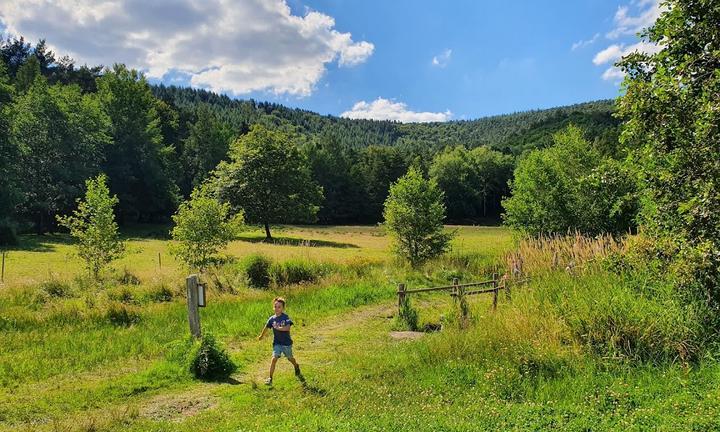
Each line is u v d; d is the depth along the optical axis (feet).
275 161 186.91
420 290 46.65
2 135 146.51
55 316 44.11
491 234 202.18
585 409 20.83
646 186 24.02
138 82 224.12
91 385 28.99
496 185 375.86
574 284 34.30
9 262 99.50
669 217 23.38
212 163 283.59
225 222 81.87
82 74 287.48
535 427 19.26
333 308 54.29
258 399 26.63
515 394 24.12
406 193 92.12
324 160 329.52
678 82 20.16
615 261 33.55
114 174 209.97
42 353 34.60
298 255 96.89
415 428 19.40
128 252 77.10
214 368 31.35
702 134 19.08
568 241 57.88
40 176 176.65
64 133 181.78
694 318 26.96
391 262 86.69
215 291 59.57
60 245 141.18
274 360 29.66
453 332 34.58
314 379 29.66
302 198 194.80
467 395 24.17
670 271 26.37
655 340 26.58
